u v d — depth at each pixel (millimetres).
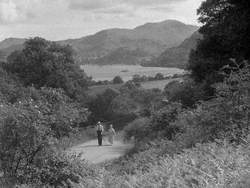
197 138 12891
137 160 13758
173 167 8578
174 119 22750
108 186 9359
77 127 14844
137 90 65250
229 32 31391
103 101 62719
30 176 13211
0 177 12773
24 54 69562
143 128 27859
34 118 13180
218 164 7859
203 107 13898
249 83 12562
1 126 13055
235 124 11672
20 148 13242
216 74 30281
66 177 13203
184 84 37250
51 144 13523
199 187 6969
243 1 31484
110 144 31547
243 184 6520
